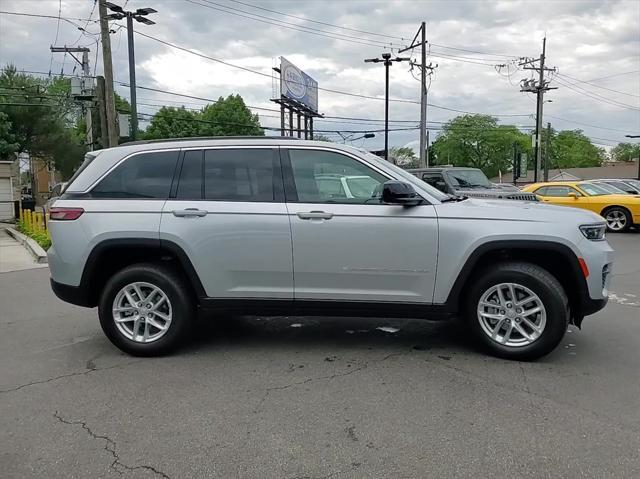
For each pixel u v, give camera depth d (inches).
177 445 133.4
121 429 142.0
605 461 123.9
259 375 178.9
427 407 152.6
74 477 120.4
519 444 131.7
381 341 213.9
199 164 198.5
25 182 2893.7
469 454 127.5
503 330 190.7
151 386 170.9
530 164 3169.3
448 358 192.7
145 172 200.1
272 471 121.6
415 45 1157.7
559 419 144.6
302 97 1660.9
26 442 135.9
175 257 196.5
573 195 653.3
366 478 118.6
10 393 166.9
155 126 2532.0
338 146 195.9
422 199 188.7
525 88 1537.9
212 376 178.5
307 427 141.6
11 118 1432.1
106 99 825.5
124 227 192.9
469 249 183.2
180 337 197.9
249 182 195.3
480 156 3257.9
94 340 222.8
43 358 200.4
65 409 154.7
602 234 190.4
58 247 198.1
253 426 142.6
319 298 192.2
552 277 182.5
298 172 194.9
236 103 2640.3
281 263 190.5
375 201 189.9
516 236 180.9
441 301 188.2
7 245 620.7
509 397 158.7
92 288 201.5
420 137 1178.6
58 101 1533.0
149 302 198.7
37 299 309.9
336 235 187.2
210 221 191.0
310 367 185.6
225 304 195.5
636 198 619.5
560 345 206.4
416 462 124.4
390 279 188.4
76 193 200.1
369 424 142.9
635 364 185.5
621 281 336.2
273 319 247.9
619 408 150.9
